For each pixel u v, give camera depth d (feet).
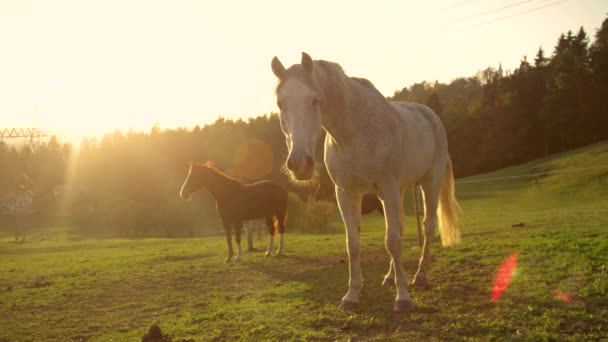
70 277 31.73
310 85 13.05
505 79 211.41
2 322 19.54
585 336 11.68
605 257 18.33
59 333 17.49
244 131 217.97
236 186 34.94
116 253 52.39
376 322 14.16
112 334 16.61
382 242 37.96
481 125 191.42
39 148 313.94
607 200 82.64
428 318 14.08
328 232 75.61
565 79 172.04
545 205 86.28
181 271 30.45
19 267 41.73
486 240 28.22
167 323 17.10
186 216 121.08
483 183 134.10
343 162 14.89
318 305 17.01
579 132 170.81
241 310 17.30
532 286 15.99
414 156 16.76
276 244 46.65
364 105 14.62
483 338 12.23
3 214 194.18
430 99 211.00
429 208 19.02
